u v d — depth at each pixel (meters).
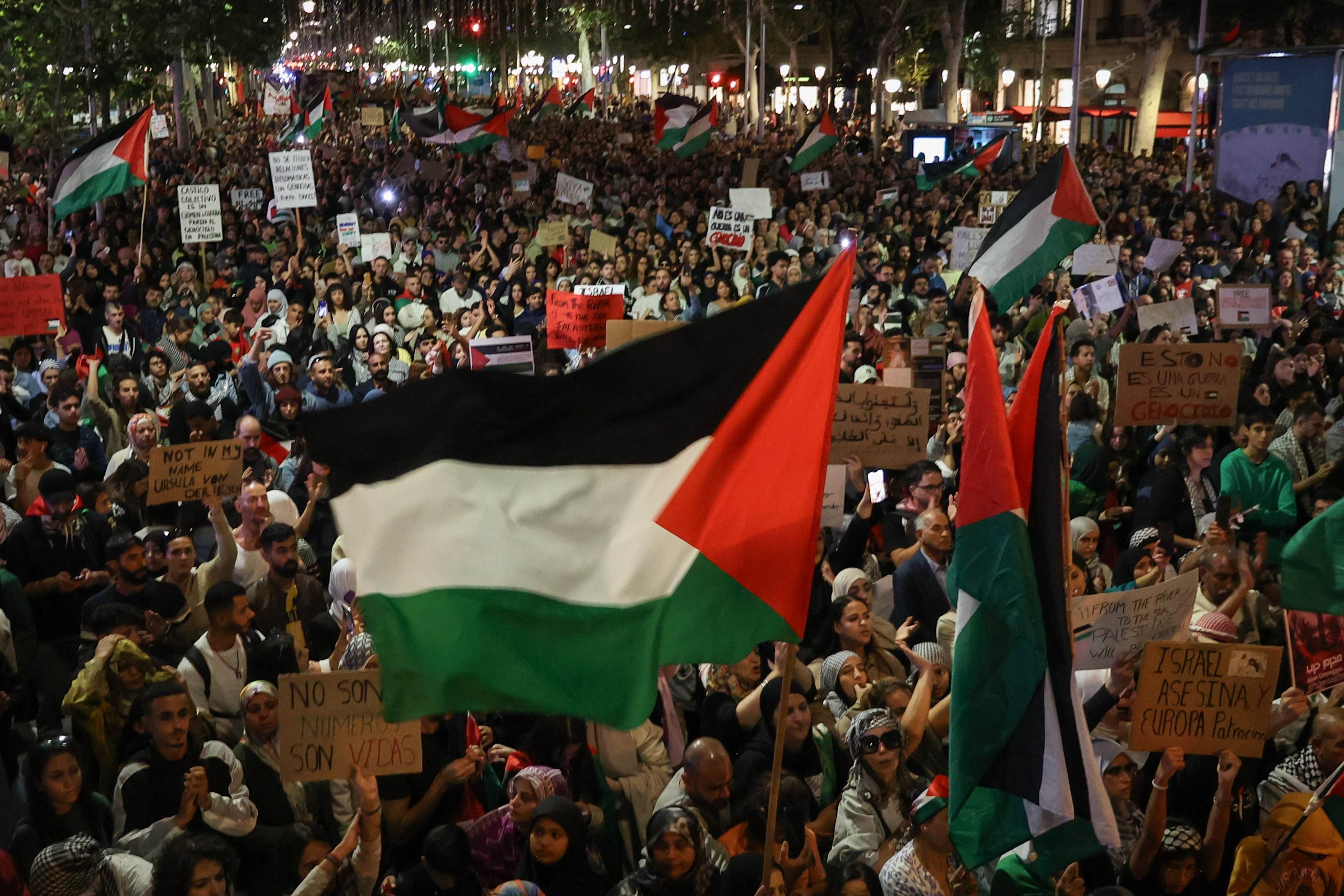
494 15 89.38
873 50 53.03
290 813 5.54
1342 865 5.11
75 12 23.86
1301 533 5.61
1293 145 25.41
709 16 65.50
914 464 8.48
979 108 65.62
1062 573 4.54
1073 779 4.38
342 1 104.12
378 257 18.56
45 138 24.92
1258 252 20.84
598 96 75.81
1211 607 7.16
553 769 5.48
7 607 6.97
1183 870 5.13
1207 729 5.16
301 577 7.50
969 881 5.13
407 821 5.59
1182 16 38.41
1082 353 11.82
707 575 4.05
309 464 9.33
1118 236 22.61
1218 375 9.16
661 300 17.20
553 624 3.95
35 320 11.90
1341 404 11.46
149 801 5.28
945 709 6.14
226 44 42.62
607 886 5.19
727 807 5.59
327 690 4.98
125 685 6.04
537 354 12.80
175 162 37.12
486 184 31.11
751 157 36.47
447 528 3.91
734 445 4.08
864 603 6.79
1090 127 58.00
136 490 8.61
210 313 14.75
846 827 5.53
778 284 17.28
